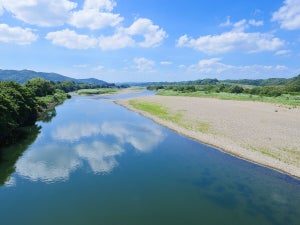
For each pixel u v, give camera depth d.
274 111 63.41
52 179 24.84
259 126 45.22
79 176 25.58
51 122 54.09
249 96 104.69
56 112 69.94
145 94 155.50
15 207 19.86
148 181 24.53
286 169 26.67
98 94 162.00
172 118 55.16
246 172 26.56
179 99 99.88
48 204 20.30
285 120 50.94
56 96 109.06
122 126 49.28
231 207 20.03
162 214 19.00
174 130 45.12
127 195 21.86
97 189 22.88
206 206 20.17
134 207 19.98
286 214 19.09
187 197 21.59
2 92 43.97
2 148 34.59
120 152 33.12
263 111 63.41
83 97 133.62
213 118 53.44
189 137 40.22
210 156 31.44
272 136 38.31
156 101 91.88
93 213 19.09
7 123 35.84
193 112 61.88
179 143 37.09
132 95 146.50
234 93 124.31
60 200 20.97
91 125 50.56
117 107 81.69
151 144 36.69
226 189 23.02
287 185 23.69
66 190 22.66
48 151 33.44
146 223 17.80
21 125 49.94
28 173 26.23
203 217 18.61
